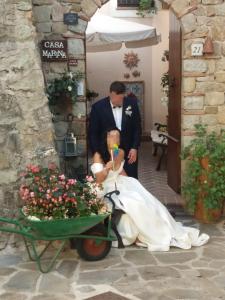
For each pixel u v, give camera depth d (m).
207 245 4.90
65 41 5.69
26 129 4.73
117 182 5.02
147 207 4.79
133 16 11.03
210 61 5.91
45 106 4.81
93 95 10.43
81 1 5.68
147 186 7.32
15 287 3.93
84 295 3.78
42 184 4.23
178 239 4.85
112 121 5.33
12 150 4.69
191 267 4.32
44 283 4.00
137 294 3.79
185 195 5.95
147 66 11.55
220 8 5.81
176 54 6.41
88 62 11.45
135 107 5.46
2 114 4.63
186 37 5.84
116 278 4.09
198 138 5.96
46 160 4.81
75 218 4.11
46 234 4.13
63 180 4.28
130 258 4.54
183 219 5.79
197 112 5.97
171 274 4.16
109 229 4.50
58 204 4.12
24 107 4.71
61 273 4.20
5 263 4.43
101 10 11.05
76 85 5.74
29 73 4.71
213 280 4.05
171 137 6.91
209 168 5.55
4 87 4.63
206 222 5.69
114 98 5.27
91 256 4.45
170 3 5.79
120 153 5.03
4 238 4.68
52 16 5.66
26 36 4.69
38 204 4.15
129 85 11.59
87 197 4.33
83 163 5.96
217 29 5.84
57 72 5.76
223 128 6.01
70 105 5.85
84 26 5.73
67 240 4.68
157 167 8.55
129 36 8.53
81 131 5.91
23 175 4.57
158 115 11.60
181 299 3.71
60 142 5.89
